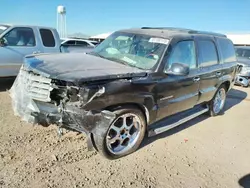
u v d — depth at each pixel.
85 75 3.24
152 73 3.91
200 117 6.16
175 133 4.97
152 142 4.43
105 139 3.46
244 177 3.64
